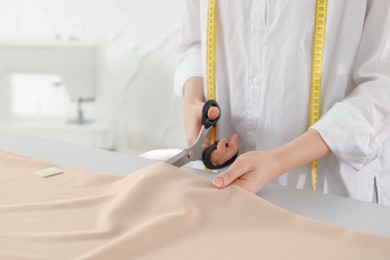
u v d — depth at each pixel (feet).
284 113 3.19
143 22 10.20
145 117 10.61
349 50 3.04
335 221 2.09
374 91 2.85
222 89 3.47
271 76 3.17
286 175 3.26
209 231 1.86
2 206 2.06
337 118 2.74
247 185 2.29
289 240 1.79
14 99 11.09
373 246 1.74
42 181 2.35
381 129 2.85
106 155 2.89
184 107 3.43
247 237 1.81
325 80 3.12
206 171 2.71
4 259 1.62
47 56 8.20
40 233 1.82
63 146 3.07
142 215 1.96
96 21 10.54
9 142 3.14
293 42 3.07
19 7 10.96
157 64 10.28
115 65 10.59
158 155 3.85
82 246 1.73
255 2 3.13
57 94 10.96
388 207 2.23
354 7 2.97
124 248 1.69
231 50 3.31
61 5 10.68
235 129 3.44
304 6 3.01
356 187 3.17
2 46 8.13
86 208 2.06
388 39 2.94
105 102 10.76
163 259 1.66
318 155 2.68
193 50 3.93
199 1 3.79
